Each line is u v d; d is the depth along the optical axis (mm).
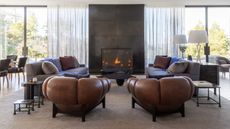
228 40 8984
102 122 3408
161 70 6559
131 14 8430
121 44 8469
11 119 3543
